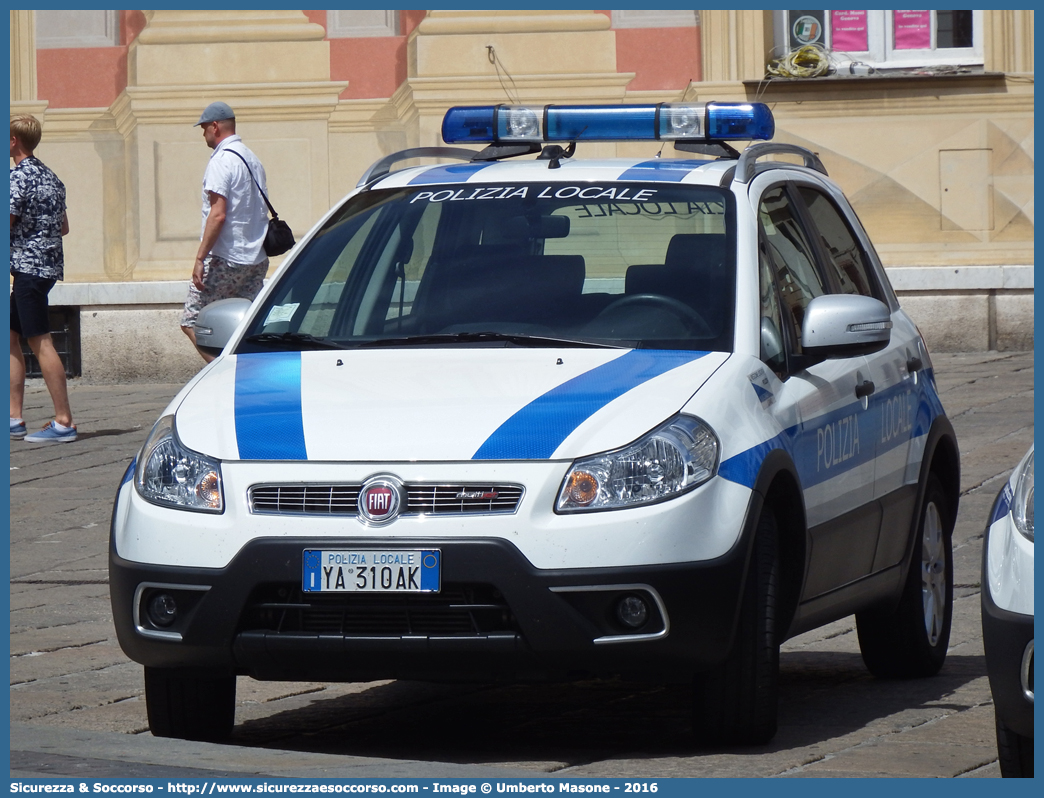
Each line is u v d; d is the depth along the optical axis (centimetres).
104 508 2142
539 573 972
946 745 1087
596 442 1004
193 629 1017
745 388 1091
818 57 3238
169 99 3322
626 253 1215
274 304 1253
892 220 3238
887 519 1300
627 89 3256
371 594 988
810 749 1073
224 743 1134
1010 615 836
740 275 1175
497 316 1185
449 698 1298
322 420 1045
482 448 1002
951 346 3212
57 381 2614
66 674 1349
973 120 3209
